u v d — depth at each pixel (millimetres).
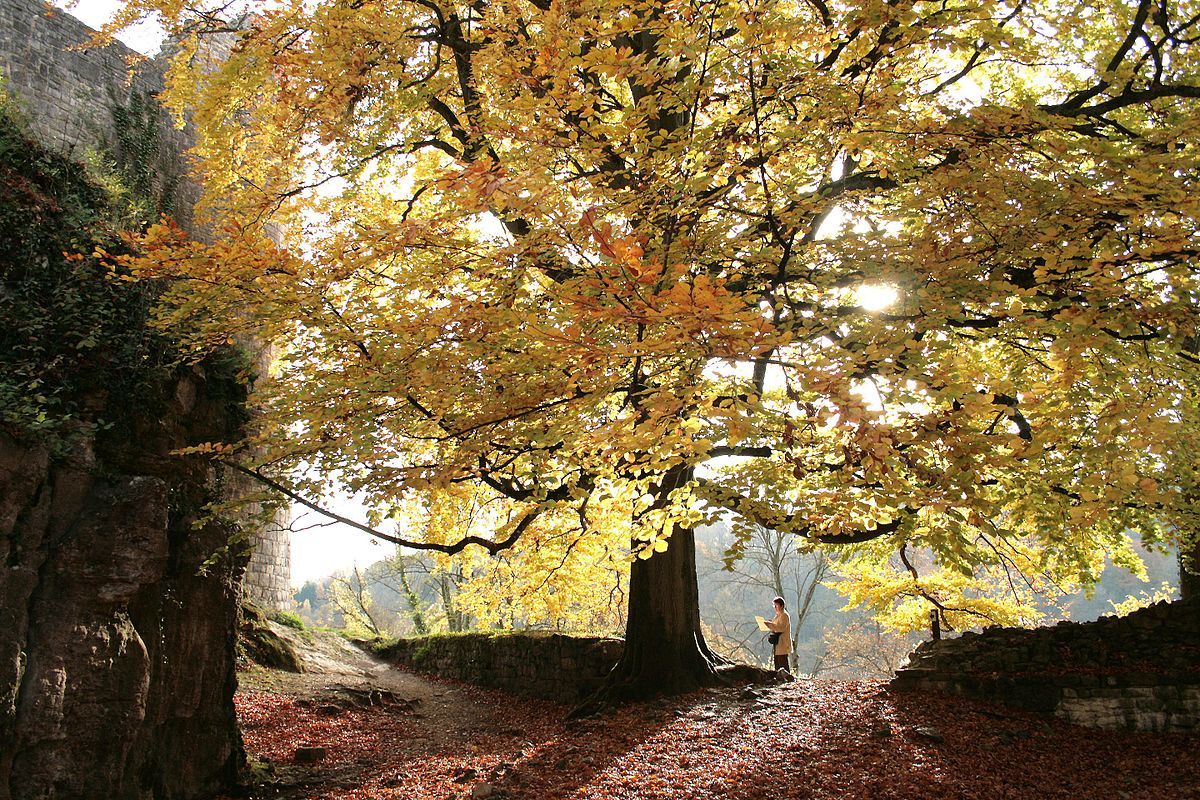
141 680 6559
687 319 3963
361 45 8289
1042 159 6336
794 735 8156
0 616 5684
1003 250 5797
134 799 6621
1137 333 5652
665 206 5652
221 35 15523
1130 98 7055
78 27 12484
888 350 4461
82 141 11750
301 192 10109
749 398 4680
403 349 6109
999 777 6992
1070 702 8453
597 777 7246
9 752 5617
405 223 6398
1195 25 7801
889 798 6570
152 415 7172
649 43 8477
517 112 5934
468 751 9477
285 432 7301
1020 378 7125
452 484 7574
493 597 16125
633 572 11047
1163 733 8016
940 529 6004
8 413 5914
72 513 6363
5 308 6473
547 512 9203
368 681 15109
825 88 5898
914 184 6555
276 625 16766
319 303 6621
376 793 7805
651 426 4719
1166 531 8414
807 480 7691
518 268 6293
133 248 7520
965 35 6270
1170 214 4879
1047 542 8289
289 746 9859
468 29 9539
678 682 10344
